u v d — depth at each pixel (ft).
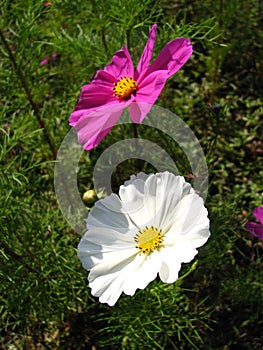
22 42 1.17
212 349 1.11
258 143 1.45
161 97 1.45
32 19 1.15
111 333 1.18
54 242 1.16
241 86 1.58
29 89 1.30
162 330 1.01
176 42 0.85
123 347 1.03
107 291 0.77
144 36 1.22
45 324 1.19
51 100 1.50
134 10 1.08
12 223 1.01
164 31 1.16
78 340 1.19
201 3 1.57
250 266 1.21
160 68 0.86
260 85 1.58
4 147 1.04
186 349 1.13
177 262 0.71
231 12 1.43
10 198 1.00
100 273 0.78
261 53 1.58
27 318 1.13
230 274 1.15
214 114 0.99
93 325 1.20
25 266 1.04
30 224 1.09
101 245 0.79
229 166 1.40
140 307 1.00
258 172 1.40
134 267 0.76
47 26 1.49
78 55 1.34
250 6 1.57
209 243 1.03
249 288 1.09
